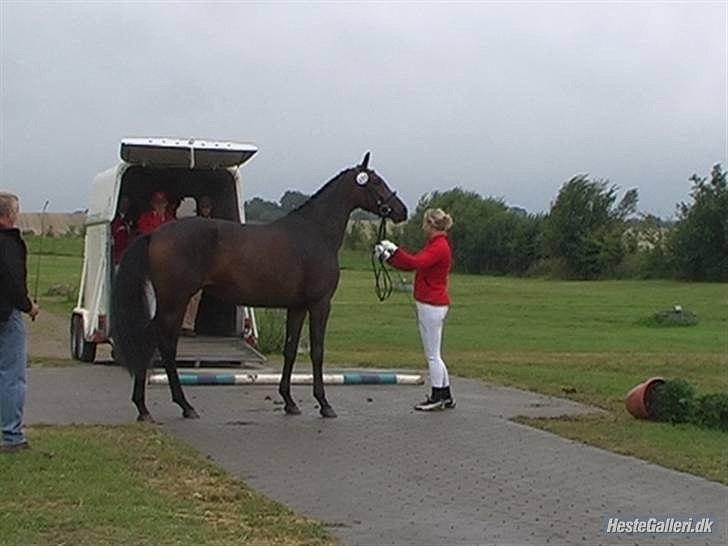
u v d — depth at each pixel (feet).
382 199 45.80
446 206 281.74
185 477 32.99
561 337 99.76
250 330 64.08
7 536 25.98
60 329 96.94
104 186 66.18
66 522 27.22
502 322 119.44
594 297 170.71
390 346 86.74
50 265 195.72
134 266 42.34
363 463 35.78
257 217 70.28
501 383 57.21
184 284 42.70
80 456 34.83
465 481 33.60
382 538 27.20
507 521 29.09
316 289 44.42
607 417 45.60
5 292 34.40
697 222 235.81
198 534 26.68
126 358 42.06
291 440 39.22
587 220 259.19
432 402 46.44
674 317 116.98
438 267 46.01
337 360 69.51
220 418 43.50
